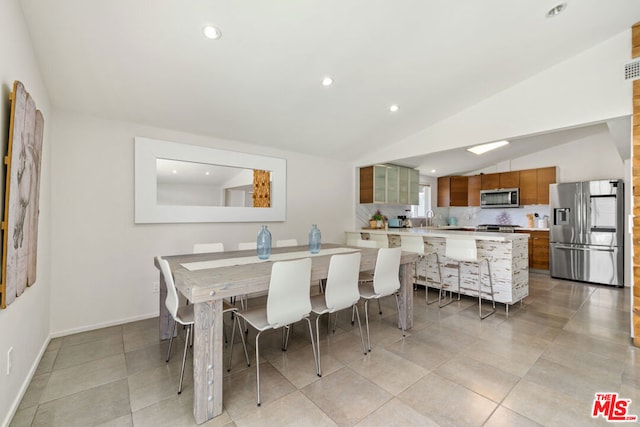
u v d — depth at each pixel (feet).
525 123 10.28
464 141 12.00
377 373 6.91
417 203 20.11
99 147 9.56
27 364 6.39
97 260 9.53
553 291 14.12
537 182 19.11
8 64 5.01
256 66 8.07
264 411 5.59
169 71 7.86
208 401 5.38
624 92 8.36
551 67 9.70
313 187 15.47
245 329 9.73
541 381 6.52
